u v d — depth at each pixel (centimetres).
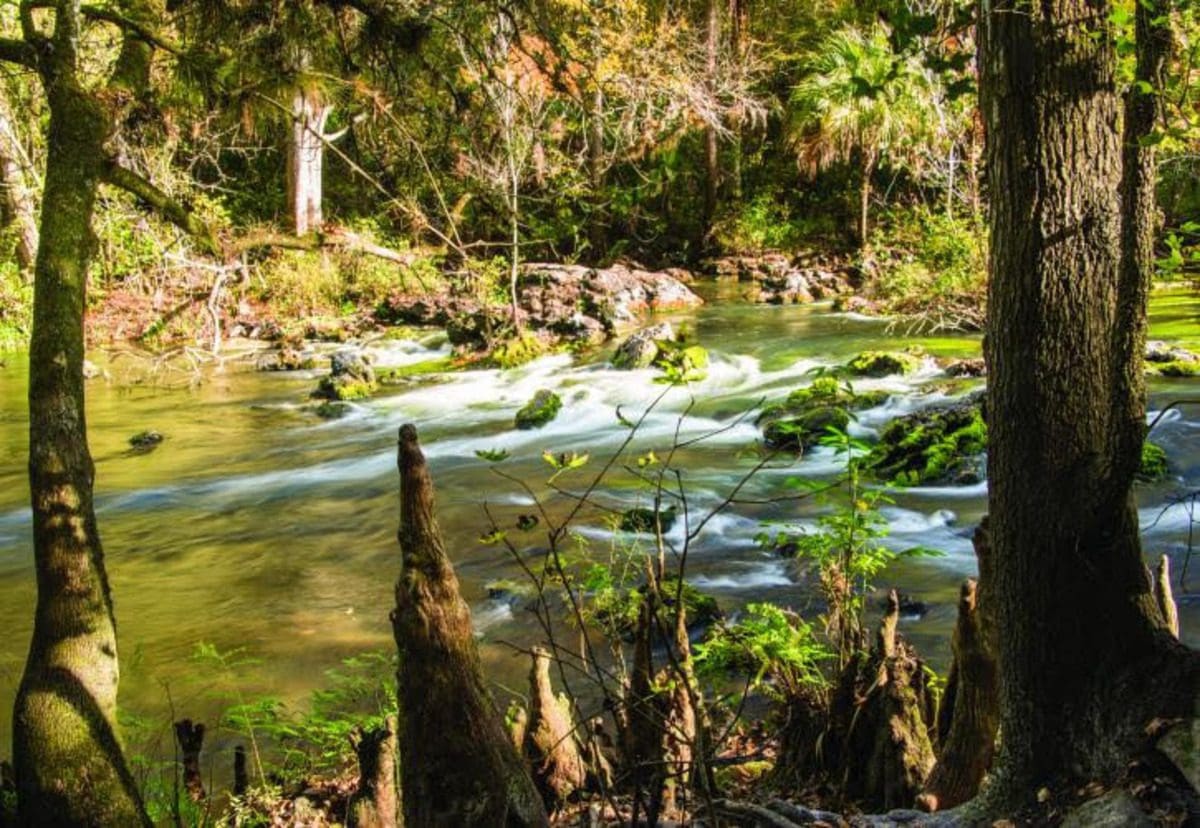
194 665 689
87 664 391
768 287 2477
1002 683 314
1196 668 282
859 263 2489
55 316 413
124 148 612
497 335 1909
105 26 638
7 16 1413
